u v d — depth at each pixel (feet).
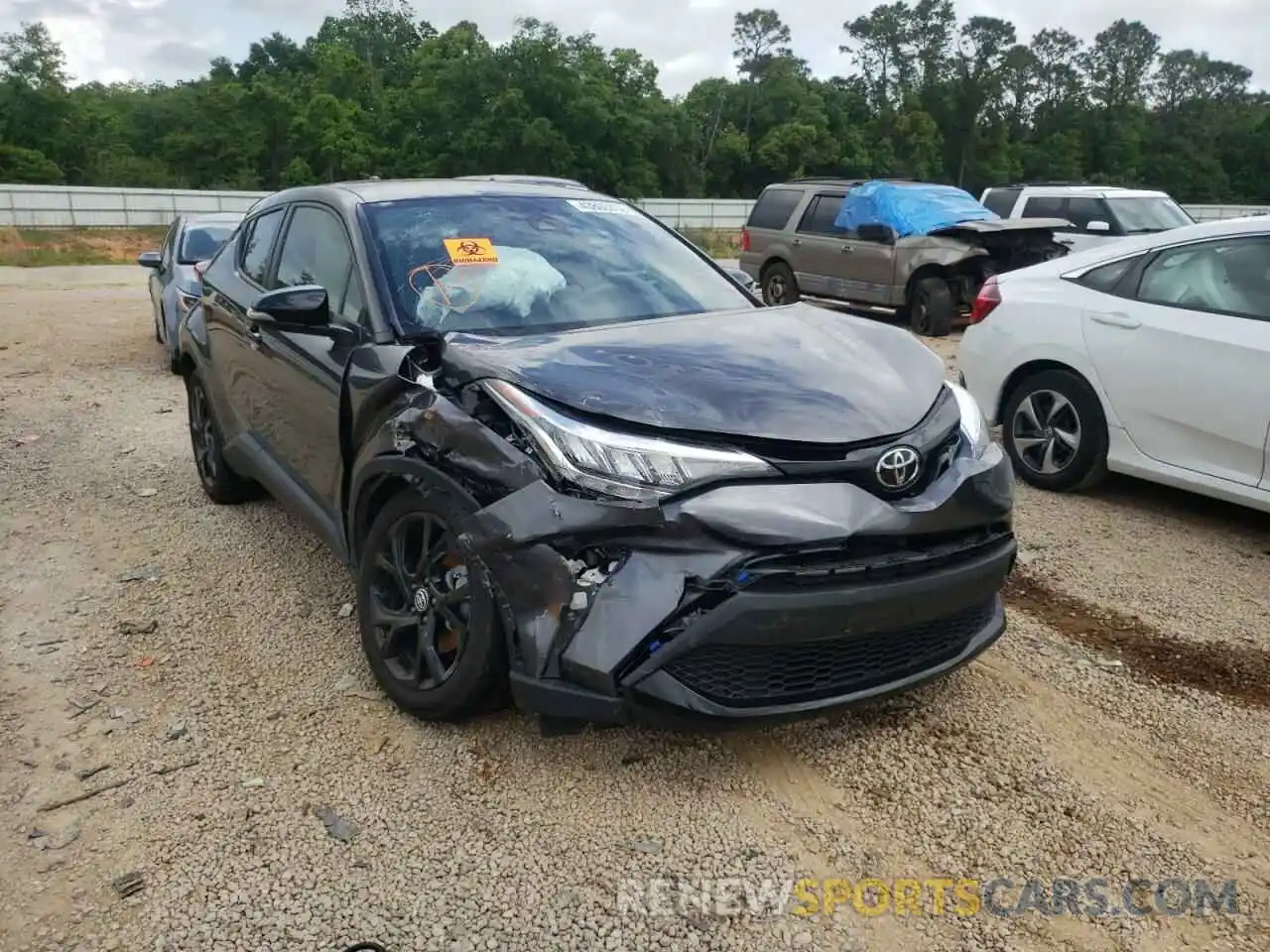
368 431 11.43
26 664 12.62
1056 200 45.88
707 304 13.46
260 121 215.31
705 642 8.79
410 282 12.28
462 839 9.34
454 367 10.52
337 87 219.00
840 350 11.41
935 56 273.75
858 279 43.27
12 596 14.66
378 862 9.05
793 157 236.02
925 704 11.71
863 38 285.23
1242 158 292.61
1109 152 286.25
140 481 20.35
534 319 12.15
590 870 8.96
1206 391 16.67
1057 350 19.07
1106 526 17.88
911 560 9.46
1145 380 17.60
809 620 8.94
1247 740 11.14
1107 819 9.74
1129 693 12.07
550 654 9.10
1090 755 10.78
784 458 9.23
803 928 8.35
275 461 14.99
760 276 48.70
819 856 9.18
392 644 11.27
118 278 77.56
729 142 233.35
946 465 10.05
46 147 215.92
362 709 11.47
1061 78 295.69
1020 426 20.26
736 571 8.84
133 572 15.48
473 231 13.35
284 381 13.96
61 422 25.38
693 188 217.36
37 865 9.04
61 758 10.64
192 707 11.60
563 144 181.37
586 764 10.43
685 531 8.82
